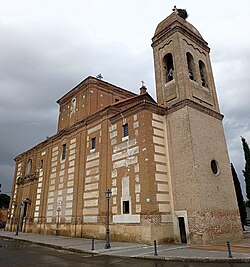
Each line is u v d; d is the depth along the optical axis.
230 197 21.36
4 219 61.22
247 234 25.06
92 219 23.53
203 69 26.53
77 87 33.41
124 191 20.75
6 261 12.98
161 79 25.05
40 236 27.36
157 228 18.02
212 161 21.39
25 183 39.69
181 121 21.27
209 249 14.82
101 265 11.45
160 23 27.77
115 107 25.47
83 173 26.44
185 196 19.17
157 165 20.11
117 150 22.73
